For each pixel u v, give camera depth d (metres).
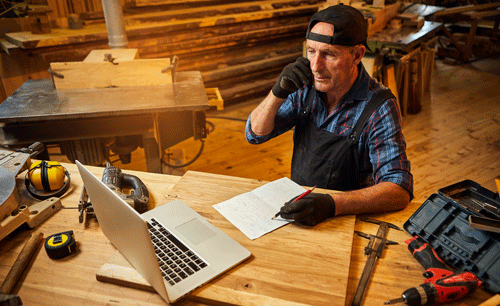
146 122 2.16
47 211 1.26
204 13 3.97
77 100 2.13
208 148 3.57
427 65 4.71
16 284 1.00
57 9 3.43
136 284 0.97
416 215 1.17
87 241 1.15
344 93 1.44
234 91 4.39
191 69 4.12
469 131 3.86
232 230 1.16
